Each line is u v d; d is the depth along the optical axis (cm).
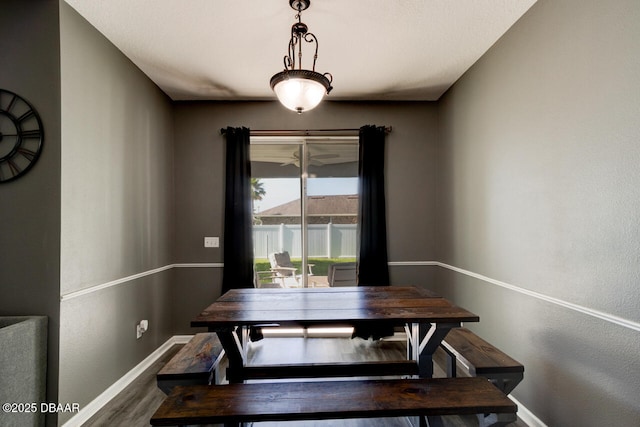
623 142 149
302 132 364
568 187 181
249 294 236
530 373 212
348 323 176
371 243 356
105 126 239
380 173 359
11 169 196
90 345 221
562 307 185
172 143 358
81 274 213
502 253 244
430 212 370
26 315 193
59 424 193
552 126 193
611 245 155
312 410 140
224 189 361
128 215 269
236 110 364
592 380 165
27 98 196
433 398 149
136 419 215
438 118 366
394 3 205
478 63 278
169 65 283
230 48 257
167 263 343
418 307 199
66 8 202
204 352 202
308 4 205
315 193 376
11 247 195
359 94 351
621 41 150
